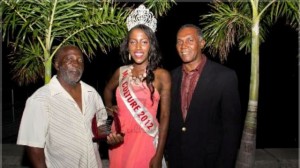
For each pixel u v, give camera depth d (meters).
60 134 2.61
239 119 2.94
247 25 4.35
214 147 2.98
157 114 3.20
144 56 2.94
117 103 3.07
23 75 4.34
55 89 2.65
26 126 2.59
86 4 4.10
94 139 2.80
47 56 4.07
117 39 4.20
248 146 4.21
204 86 2.96
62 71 2.69
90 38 4.11
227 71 2.95
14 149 5.19
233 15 4.14
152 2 4.17
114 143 2.92
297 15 4.25
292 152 5.06
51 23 4.00
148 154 3.01
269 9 4.37
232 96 2.90
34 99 2.59
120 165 3.07
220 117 2.97
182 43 3.01
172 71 3.14
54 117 2.61
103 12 4.13
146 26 2.97
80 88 2.80
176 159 3.10
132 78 3.02
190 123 2.98
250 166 4.23
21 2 3.90
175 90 3.05
